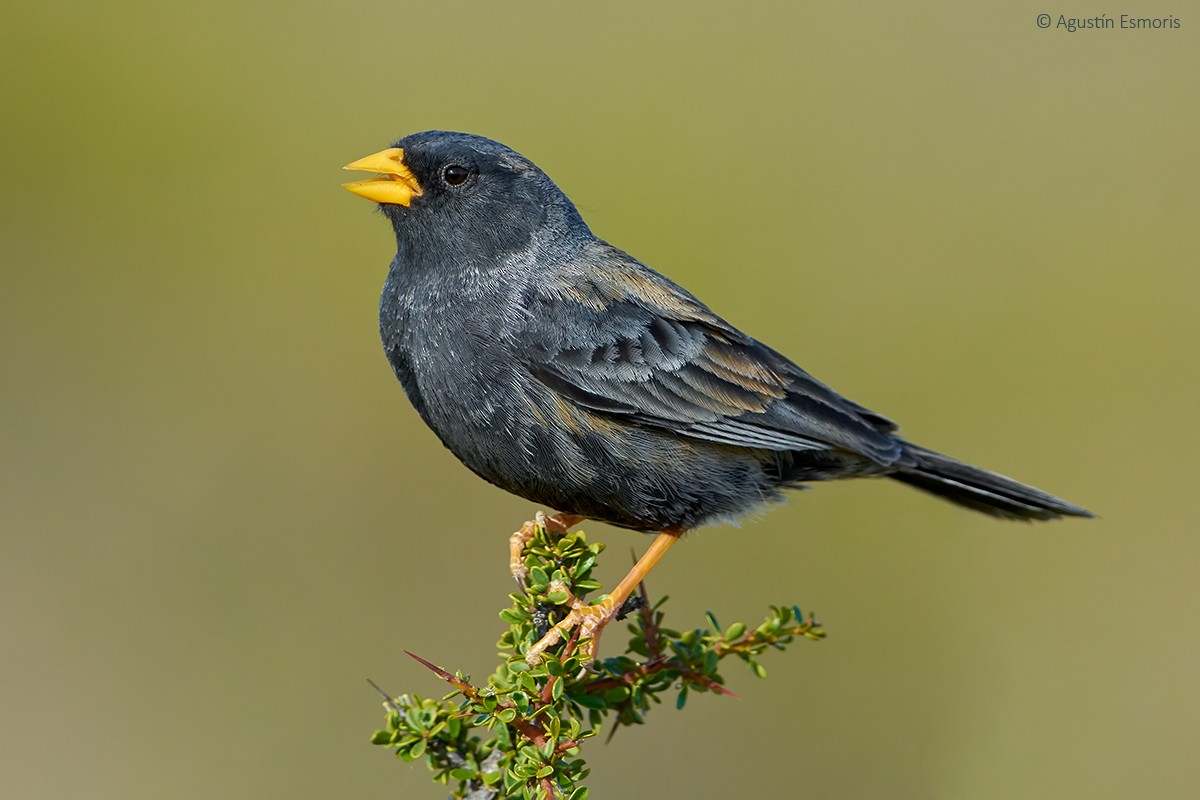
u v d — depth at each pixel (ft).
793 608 28.91
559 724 25.36
